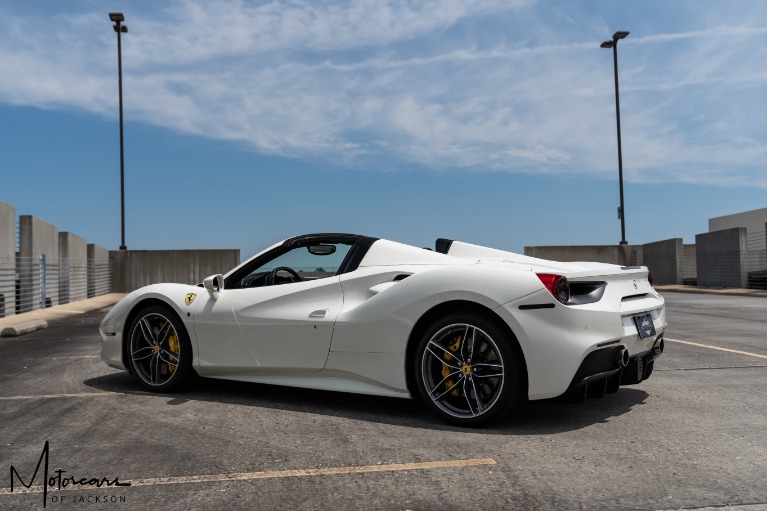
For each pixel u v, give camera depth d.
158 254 24.23
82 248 20.45
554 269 3.48
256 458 2.91
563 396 3.35
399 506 2.32
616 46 25.91
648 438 3.19
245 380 4.25
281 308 4.10
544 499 2.37
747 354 6.14
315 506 2.33
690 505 2.30
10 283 14.12
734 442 3.12
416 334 3.64
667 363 5.59
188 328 4.39
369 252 4.04
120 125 23.38
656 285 26.41
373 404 4.01
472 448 3.03
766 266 22.14
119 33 22.97
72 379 5.08
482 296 3.33
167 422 3.58
